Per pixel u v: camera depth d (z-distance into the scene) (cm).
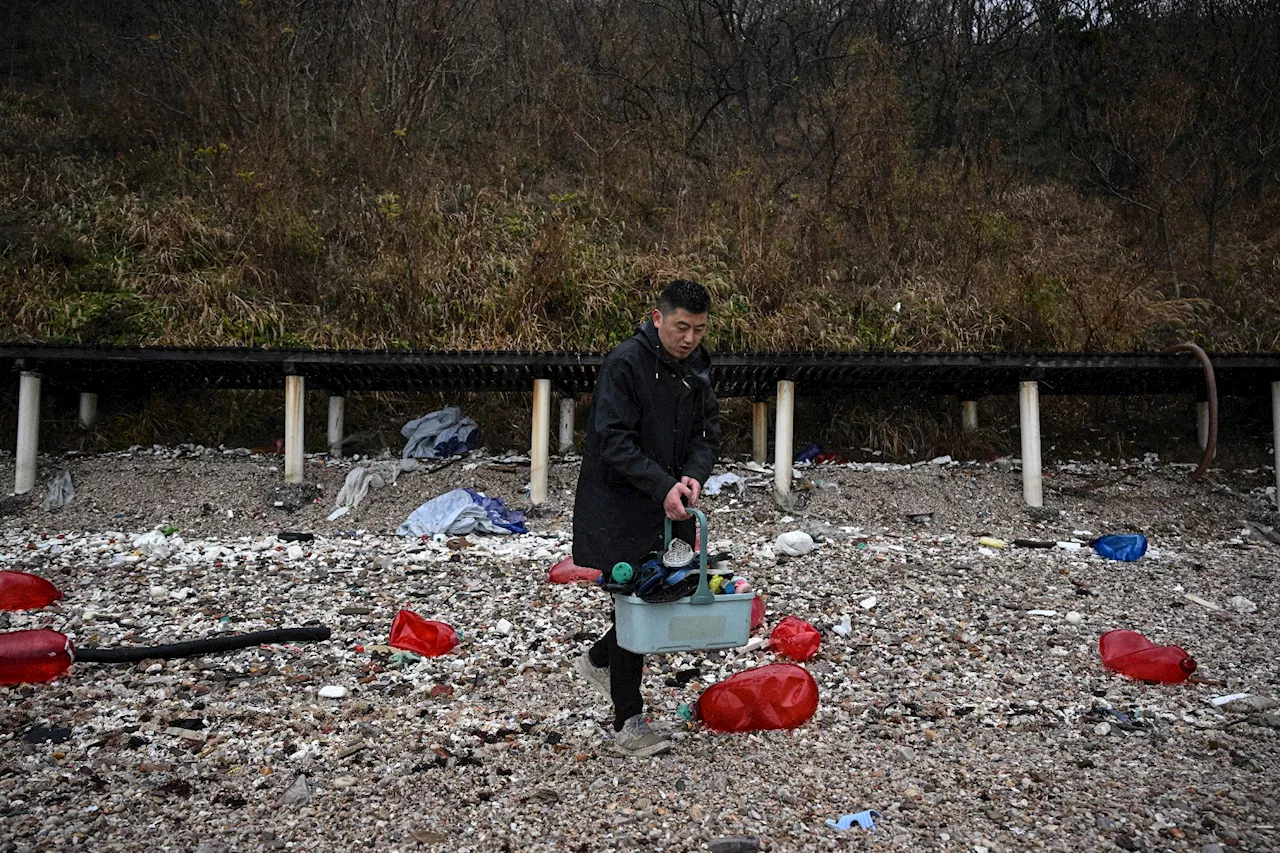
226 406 966
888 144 1263
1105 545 677
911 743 355
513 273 1038
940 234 1198
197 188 1165
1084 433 1007
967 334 1027
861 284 1117
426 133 1297
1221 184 1219
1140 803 308
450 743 349
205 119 1273
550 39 1482
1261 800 310
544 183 1241
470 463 873
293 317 1012
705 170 1284
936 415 998
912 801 308
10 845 271
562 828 290
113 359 778
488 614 506
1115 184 1387
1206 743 358
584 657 367
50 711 369
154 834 281
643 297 1034
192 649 434
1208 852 275
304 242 1069
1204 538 749
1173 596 576
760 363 779
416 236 1066
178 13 1416
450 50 1370
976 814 300
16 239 1030
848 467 893
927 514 778
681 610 313
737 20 1520
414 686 405
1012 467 900
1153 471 915
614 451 317
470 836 285
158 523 745
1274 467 909
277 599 531
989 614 524
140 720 363
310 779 319
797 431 990
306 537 692
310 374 856
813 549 662
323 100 1341
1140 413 1031
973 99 1502
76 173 1155
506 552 648
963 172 1326
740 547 669
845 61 1523
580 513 331
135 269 1023
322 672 419
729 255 1112
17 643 397
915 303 1061
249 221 1093
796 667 382
